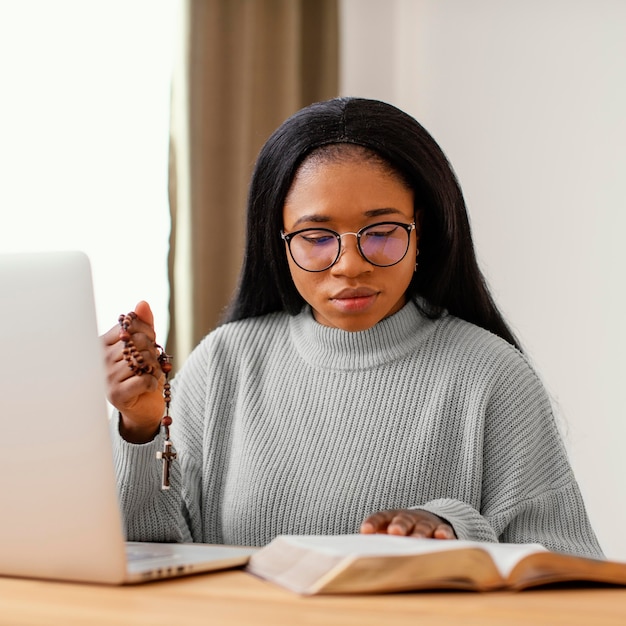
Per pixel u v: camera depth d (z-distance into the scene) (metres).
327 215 1.15
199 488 1.33
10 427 0.79
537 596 0.71
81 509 0.78
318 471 1.25
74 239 2.40
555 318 2.57
